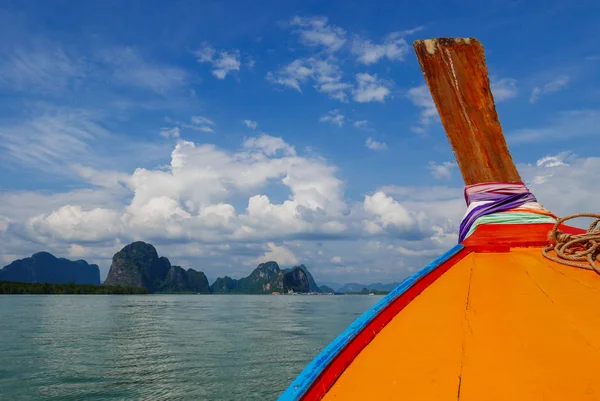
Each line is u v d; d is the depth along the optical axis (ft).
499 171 13.65
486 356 6.81
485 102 14.62
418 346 7.37
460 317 8.07
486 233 11.91
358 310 184.65
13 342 66.23
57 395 35.73
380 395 6.33
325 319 122.93
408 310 8.64
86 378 41.55
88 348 60.39
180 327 92.99
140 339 70.79
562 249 10.09
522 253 10.91
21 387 38.11
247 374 43.42
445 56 15.26
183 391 36.96
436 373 6.61
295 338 73.10
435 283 9.70
